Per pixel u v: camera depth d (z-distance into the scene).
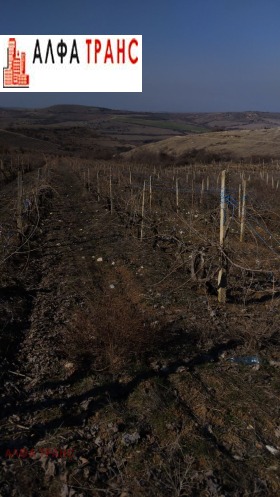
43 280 9.48
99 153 92.19
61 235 14.01
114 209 18.22
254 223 14.39
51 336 6.67
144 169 44.12
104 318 5.95
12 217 15.15
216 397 5.06
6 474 3.91
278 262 10.59
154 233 12.94
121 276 9.76
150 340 5.82
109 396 5.04
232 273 9.55
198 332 6.55
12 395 5.13
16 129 138.88
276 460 4.10
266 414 4.76
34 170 42.72
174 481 3.81
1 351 6.07
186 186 26.78
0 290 8.20
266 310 7.55
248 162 66.56
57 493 3.75
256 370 5.62
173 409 4.79
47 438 4.39
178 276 9.41
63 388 5.27
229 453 4.21
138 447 4.24
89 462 4.05
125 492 3.70
